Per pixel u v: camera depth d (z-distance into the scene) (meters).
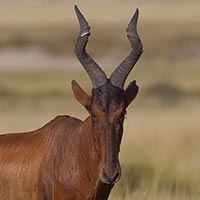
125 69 35.88
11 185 37.94
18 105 127.69
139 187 52.28
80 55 35.91
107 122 34.47
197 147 89.44
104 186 36.53
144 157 72.50
